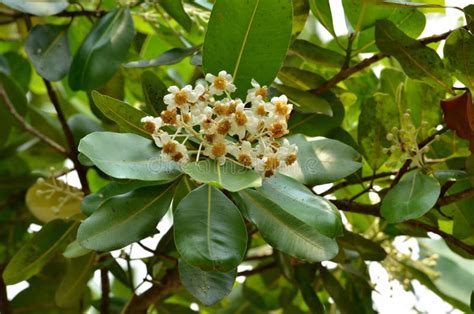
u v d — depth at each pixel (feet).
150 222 3.06
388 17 3.87
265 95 3.01
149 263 3.86
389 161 3.75
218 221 2.94
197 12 4.15
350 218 4.22
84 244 2.97
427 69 3.62
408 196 3.31
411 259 4.14
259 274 4.50
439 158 3.77
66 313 4.58
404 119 3.53
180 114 3.06
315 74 3.90
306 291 3.98
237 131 2.93
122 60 3.85
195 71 4.39
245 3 3.19
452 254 4.45
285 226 3.06
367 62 3.84
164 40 4.35
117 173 2.87
